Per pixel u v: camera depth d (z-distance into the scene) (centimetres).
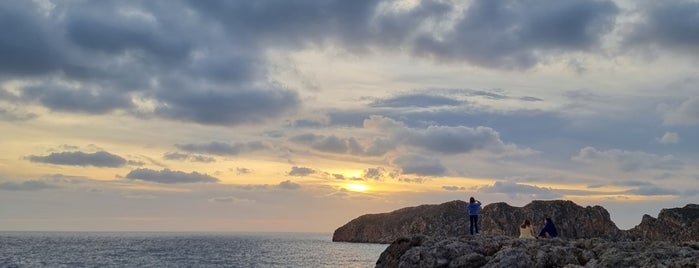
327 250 17350
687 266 2383
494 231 17925
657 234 14225
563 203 17900
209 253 15200
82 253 14925
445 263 3334
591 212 16850
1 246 18950
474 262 3272
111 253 14950
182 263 11206
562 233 16500
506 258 3020
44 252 15288
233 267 10100
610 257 2762
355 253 15262
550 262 3011
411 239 4009
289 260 12088
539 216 17462
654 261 2591
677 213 14188
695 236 13200
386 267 3997
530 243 3425
